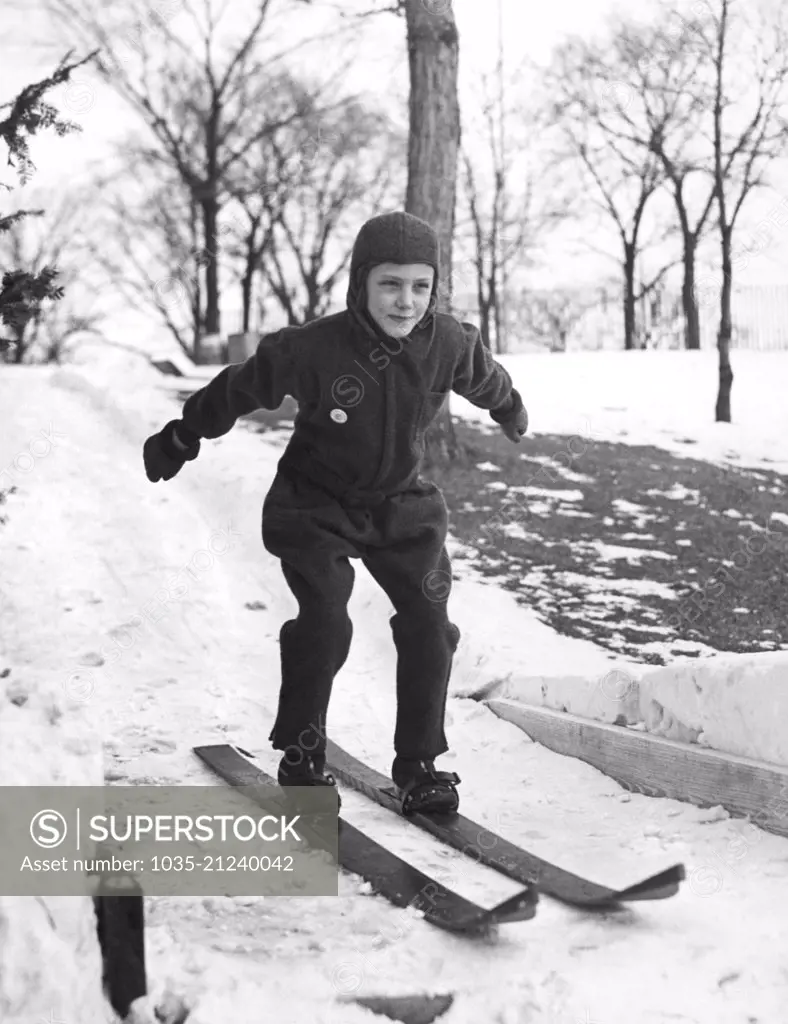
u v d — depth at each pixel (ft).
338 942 9.62
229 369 12.85
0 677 11.18
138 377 54.65
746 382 65.57
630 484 38.45
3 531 24.18
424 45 37.01
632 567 28.84
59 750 9.46
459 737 16.80
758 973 9.11
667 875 9.64
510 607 25.18
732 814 12.75
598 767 15.06
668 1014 8.45
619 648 22.38
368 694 19.08
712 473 41.29
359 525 12.75
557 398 60.54
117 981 7.72
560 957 9.44
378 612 23.15
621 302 108.06
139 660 19.34
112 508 28.58
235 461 34.81
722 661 13.34
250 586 24.93
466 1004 8.59
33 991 7.37
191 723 16.70
